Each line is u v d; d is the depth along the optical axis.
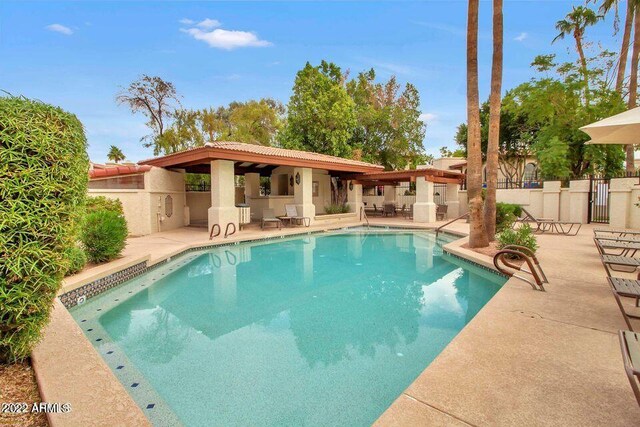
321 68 22.19
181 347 3.72
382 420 2.04
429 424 2.00
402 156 24.02
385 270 7.40
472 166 8.20
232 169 11.78
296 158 13.16
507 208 13.30
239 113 28.64
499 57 8.70
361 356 3.49
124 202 11.20
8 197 2.33
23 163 2.41
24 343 2.60
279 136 22.67
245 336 4.02
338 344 3.78
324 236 12.55
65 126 2.65
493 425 1.99
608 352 2.87
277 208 17.09
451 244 9.08
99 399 2.17
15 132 2.37
